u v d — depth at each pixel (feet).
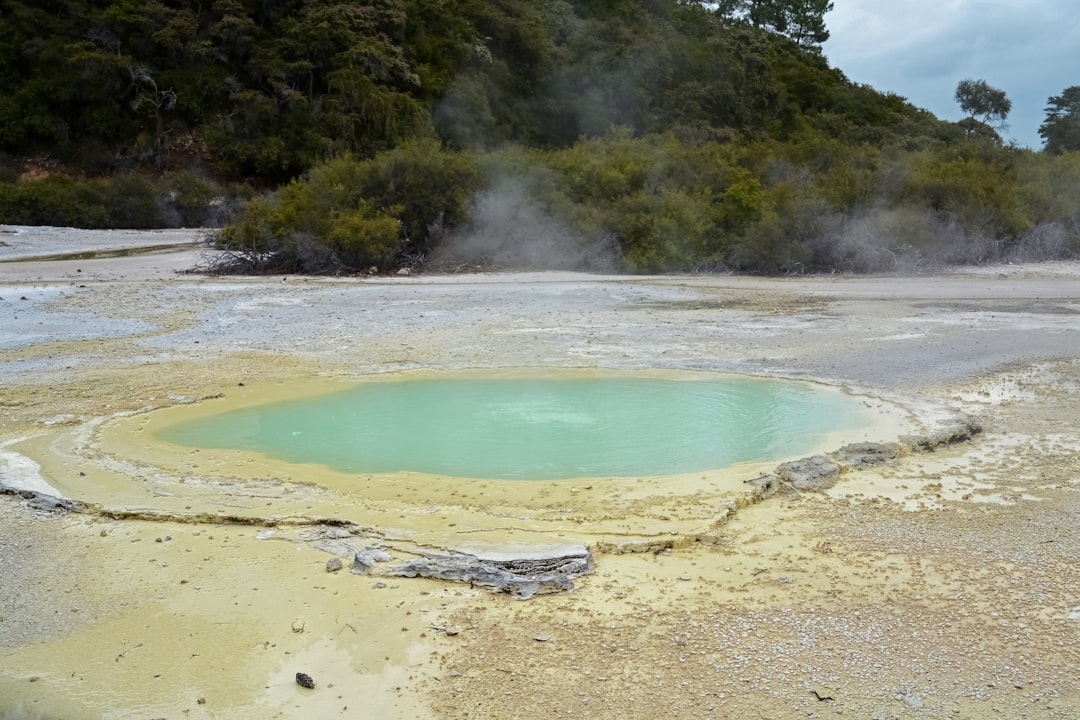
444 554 17.28
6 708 12.85
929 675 13.17
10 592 16.46
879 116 203.31
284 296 55.77
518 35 173.99
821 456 23.41
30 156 147.33
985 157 108.27
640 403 30.12
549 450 24.95
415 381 33.60
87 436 26.30
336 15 153.48
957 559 17.20
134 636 14.85
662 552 17.85
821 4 246.68
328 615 15.40
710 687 12.96
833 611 15.17
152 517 19.89
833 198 82.17
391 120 148.56
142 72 148.25
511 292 58.75
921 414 28.04
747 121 172.55
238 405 30.19
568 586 16.21
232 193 142.10
